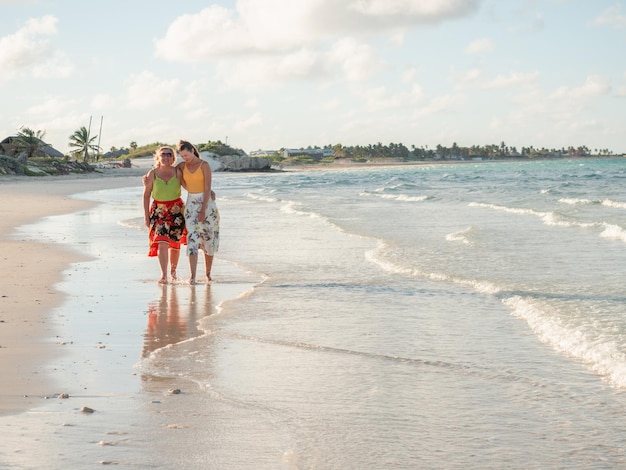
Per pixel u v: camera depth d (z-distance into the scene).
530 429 4.41
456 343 6.68
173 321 7.65
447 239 15.05
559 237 15.21
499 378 5.54
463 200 30.56
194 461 3.78
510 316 7.85
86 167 93.62
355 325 7.46
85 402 4.81
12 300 8.80
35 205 30.39
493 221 19.64
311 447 4.05
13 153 98.50
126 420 4.43
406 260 12.16
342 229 17.72
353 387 5.28
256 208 26.84
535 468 3.82
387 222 19.69
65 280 10.41
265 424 4.42
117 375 5.52
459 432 4.35
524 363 5.97
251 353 6.29
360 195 36.75
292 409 4.74
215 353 6.28
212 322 7.61
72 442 4.02
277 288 9.74
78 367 5.75
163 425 4.35
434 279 10.36
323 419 4.55
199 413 4.61
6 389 5.11
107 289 9.70
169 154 10.15
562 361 6.02
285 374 5.62
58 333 7.04
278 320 7.71
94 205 30.38
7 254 13.41
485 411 4.75
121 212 25.64
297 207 26.67
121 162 124.25
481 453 4.02
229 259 12.76
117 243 15.29
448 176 71.88
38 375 5.49
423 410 4.76
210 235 10.36
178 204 10.38
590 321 7.26
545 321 7.38
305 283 10.13
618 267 10.98
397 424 4.48
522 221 19.52
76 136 115.94
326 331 7.18
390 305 8.52
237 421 4.46
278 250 13.91
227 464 3.75
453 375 5.62
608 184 44.84
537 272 10.66
